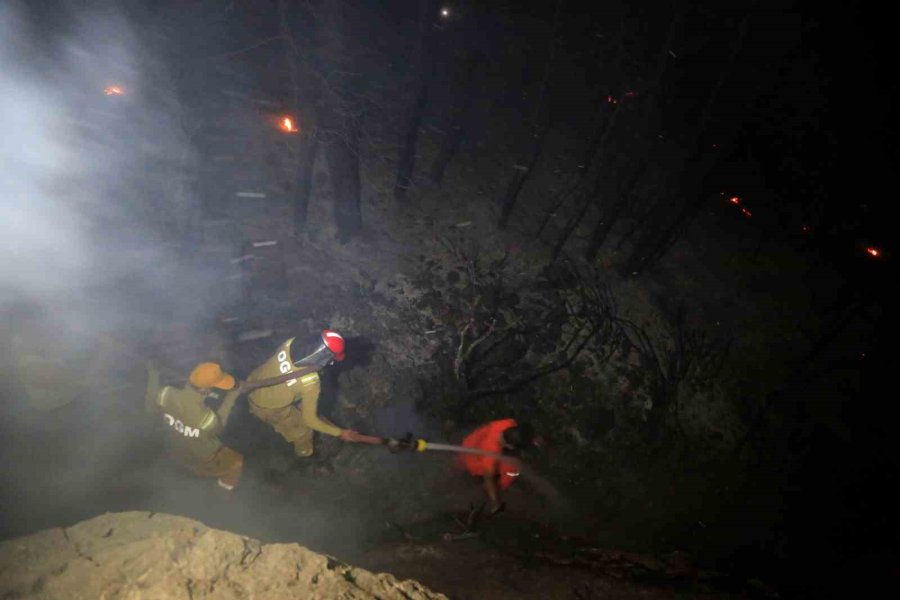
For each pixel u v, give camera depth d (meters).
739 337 10.49
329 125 7.84
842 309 11.41
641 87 10.51
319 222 8.77
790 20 9.27
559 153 11.48
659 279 10.59
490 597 4.12
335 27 7.48
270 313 7.67
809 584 7.18
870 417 10.24
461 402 7.79
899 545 8.23
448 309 8.51
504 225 9.76
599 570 4.96
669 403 9.07
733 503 8.31
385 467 6.75
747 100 9.69
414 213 9.46
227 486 4.71
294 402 4.86
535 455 7.84
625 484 8.03
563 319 9.06
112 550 2.39
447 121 10.85
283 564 2.45
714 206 12.37
